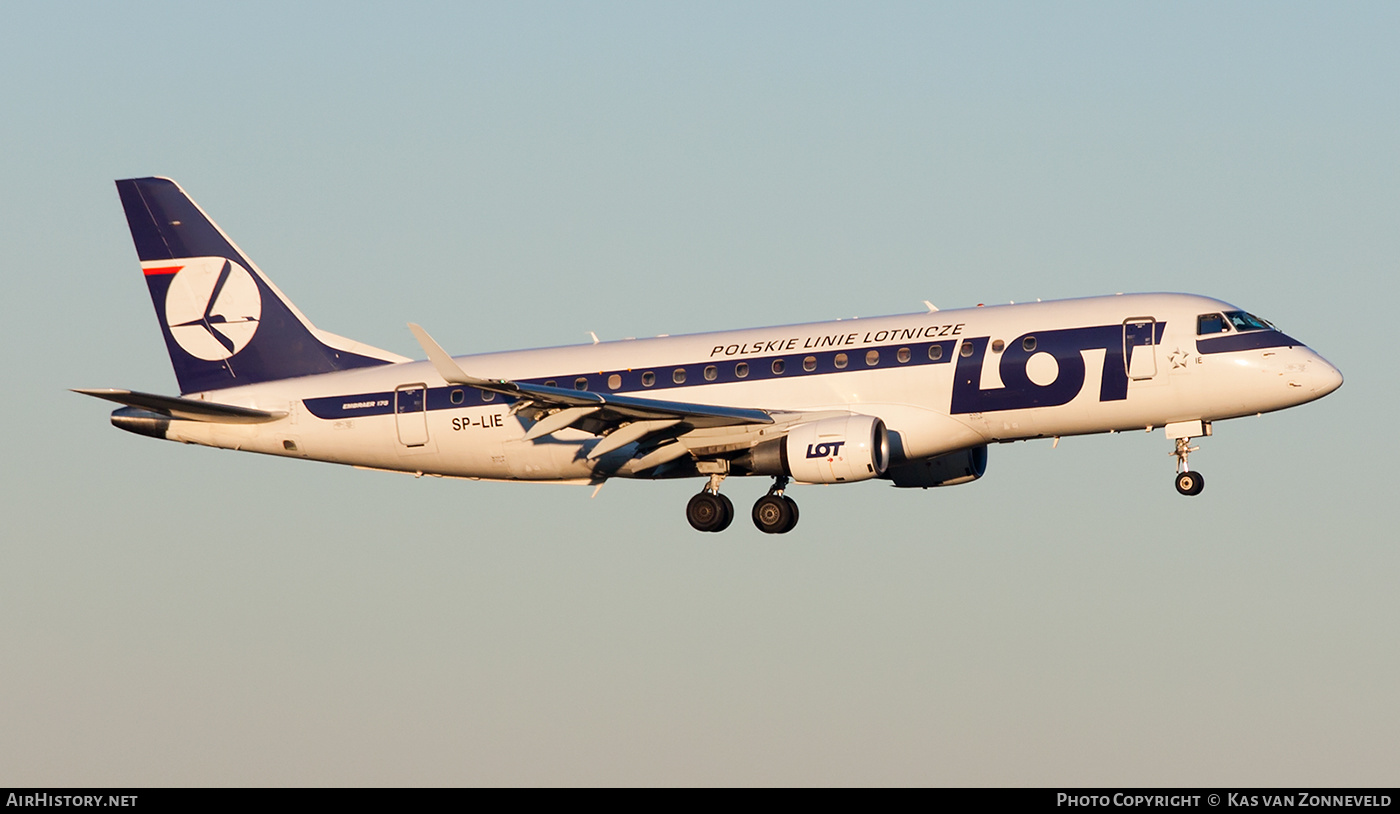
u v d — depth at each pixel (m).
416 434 159.62
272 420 163.25
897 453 146.50
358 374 163.62
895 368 146.88
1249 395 140.12
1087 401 142.75
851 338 149.75
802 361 149.88
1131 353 141.88
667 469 155.00
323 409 162.25
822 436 143.00
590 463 156.12
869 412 147.25
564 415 143.12
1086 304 146.12
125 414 165.88
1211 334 141.38
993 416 145.00
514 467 159.12
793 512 154.00
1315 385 138.75
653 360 154.75
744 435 147.50
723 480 153.38
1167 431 144.25
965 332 146.62
